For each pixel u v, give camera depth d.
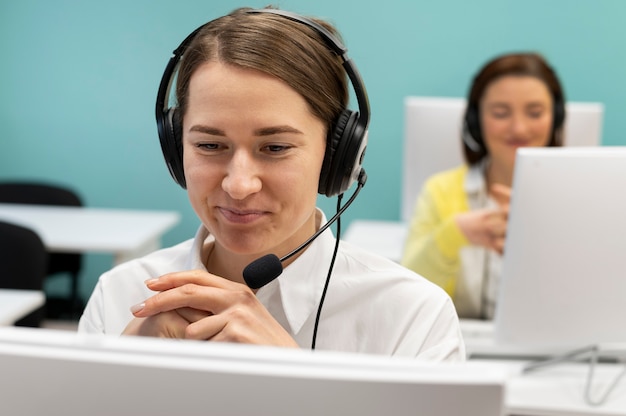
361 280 1.04
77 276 3.51
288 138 0.86
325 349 1.03
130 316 1.09
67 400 0.60
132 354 0.59
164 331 0.89
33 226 3.03
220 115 0.85
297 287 1.03
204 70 0.86
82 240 2.85
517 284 1.50
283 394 0.57
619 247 1.45
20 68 4.06
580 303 1.49
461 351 1.02
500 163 2.33
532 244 1.47
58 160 4.12
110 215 3.31
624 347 1.70
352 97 1.29
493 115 2.27
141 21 3.95
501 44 3.80
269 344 0.85
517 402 1.54
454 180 2.40
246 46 0.85
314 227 1.06
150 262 1.12
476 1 3.79
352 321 1.04
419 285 1.05
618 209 1.43
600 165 1.42
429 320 1.02
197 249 1.04
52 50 4.03
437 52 3.84
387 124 3.93
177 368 0.58
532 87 2.23
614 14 3.72
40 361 0.60
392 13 3.84
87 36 4.00
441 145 2.41
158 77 3.99
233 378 0.58
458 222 2.13
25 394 0.60
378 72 3.89
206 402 0.58
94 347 0.59
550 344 1.54
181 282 0.91
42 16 4.00
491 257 2.21
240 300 0.88
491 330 1.94
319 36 0.91
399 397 0.57
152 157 4.06
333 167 0.93
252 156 0.87
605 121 3.80
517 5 3.77
